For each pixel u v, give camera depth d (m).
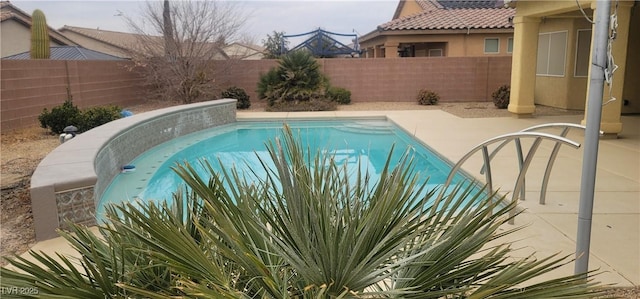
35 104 11.48
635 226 4.52
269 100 16.31
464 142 9.38
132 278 1.74
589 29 13.07
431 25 19.33
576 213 4.92
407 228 1.75
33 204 4.47
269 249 1.68
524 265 1.71
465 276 1.67
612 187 5.88
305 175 1.84
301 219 1.63
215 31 16.98
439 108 15.65
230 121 13.95
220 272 1.55
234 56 17.86
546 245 4.08
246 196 1.79
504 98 14.94
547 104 14.74
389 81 17.72
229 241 1.60
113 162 7.76
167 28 16.33
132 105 16.98
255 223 1.63
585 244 2.63
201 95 16.56
